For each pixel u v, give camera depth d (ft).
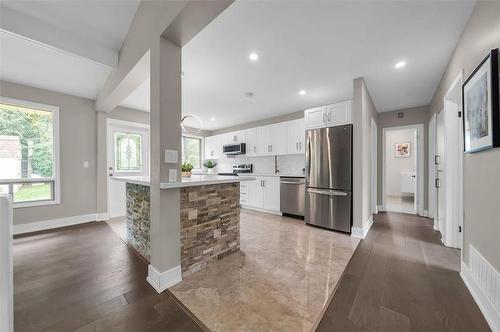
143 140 14.87
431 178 12.69
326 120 11.01
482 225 4.93
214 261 6.99
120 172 13.67
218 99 12.42
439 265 6.75
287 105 13.58
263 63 8.16
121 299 5.02
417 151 13.82
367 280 5.87
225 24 5.93
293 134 14.43
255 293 5.27
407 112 14.14
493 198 4.47
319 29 6.15
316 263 6.89
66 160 11.39
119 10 6.65
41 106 10.55
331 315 4.50
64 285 5.59
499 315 4.07
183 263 6.09
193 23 4.91
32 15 6.53
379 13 5.52
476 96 5.12
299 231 10.34
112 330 4.09
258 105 13.61
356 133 9.57
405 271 6.37
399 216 13.53
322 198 10.84
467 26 5.85
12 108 9.96
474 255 5.27
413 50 7.25
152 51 5.71
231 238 7.65
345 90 10.97
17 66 8.70
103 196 12.66
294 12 5.47
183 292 5.31
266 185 14.66
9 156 9.94
